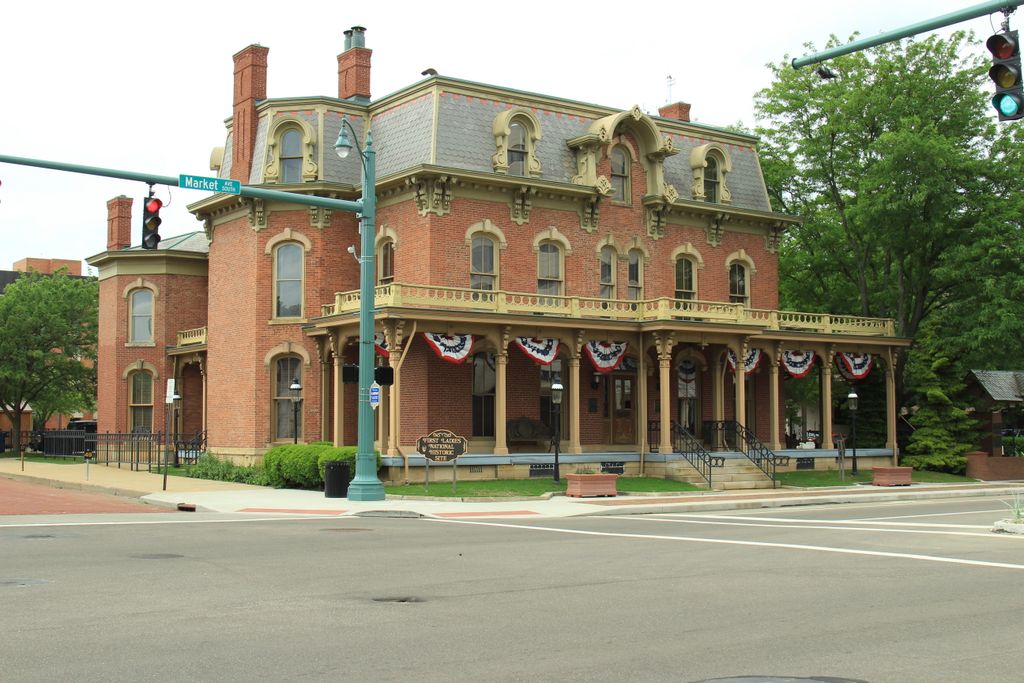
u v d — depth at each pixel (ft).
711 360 136.05
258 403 125.29
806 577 45.91
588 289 127.44
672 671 27.99
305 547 56.49
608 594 41.04
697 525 73.82
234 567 48.01
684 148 140.26
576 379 118.42
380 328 110.73
